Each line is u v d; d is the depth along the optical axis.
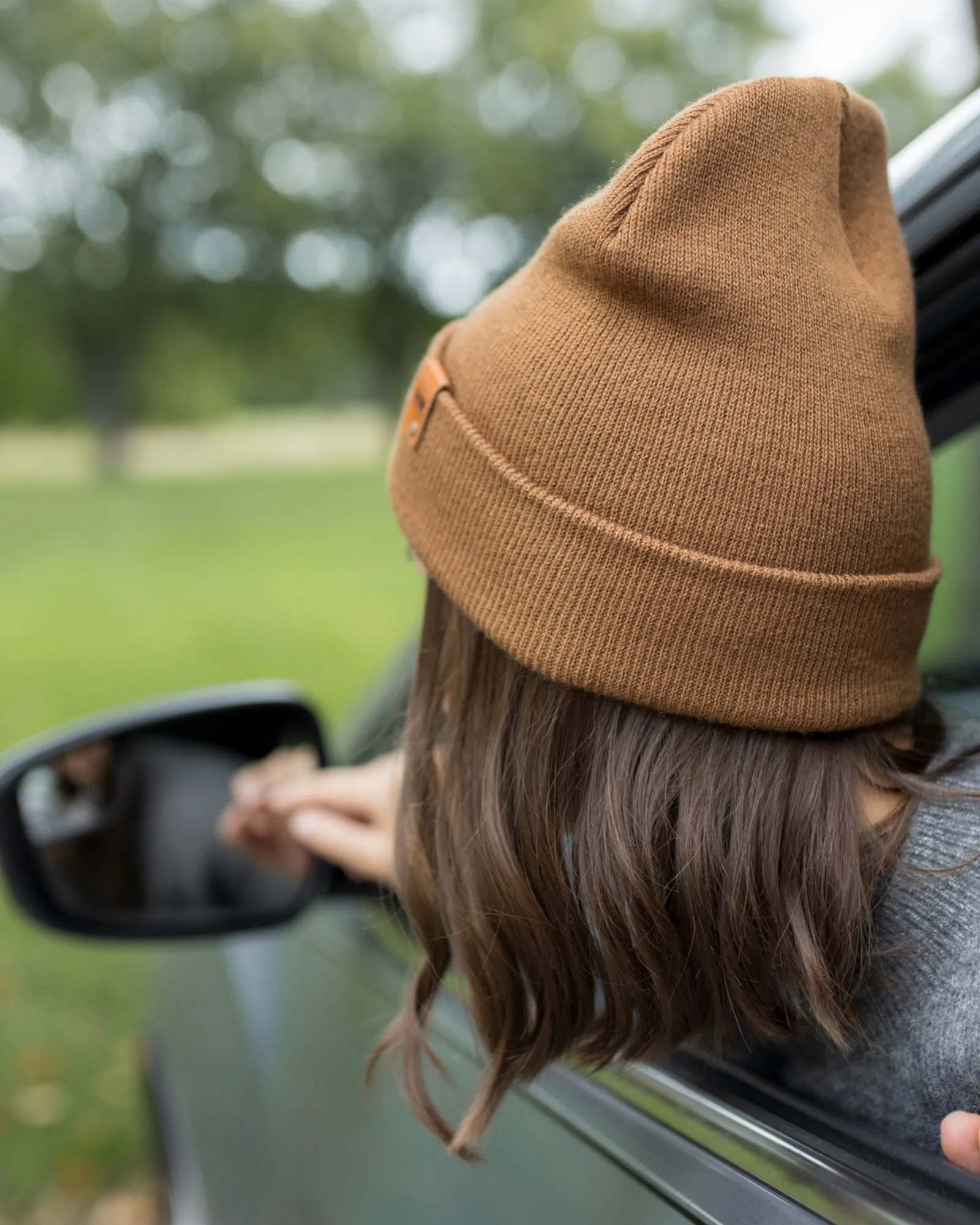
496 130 32.31
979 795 0.81
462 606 0.87
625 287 0.80
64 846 1.43
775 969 0.81
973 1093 0.74
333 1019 1.42
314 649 7.69
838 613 0.79
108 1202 2.51
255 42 33.00
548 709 0.85
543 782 0.85
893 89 19.66
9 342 36.97
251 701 1.51
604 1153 0.95
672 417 0.79
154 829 1.47
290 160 35.12
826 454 0.78
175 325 37.59
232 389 41.62
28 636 8.45
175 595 10.08
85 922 1.43
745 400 0.78
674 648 0.79
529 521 0.82
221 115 34.31
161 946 2.22
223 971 1.82
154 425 40.91
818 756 0.82
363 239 36.12
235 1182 1.57
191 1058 1.85
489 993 0.90
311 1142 1.38
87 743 1.45
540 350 0.82
